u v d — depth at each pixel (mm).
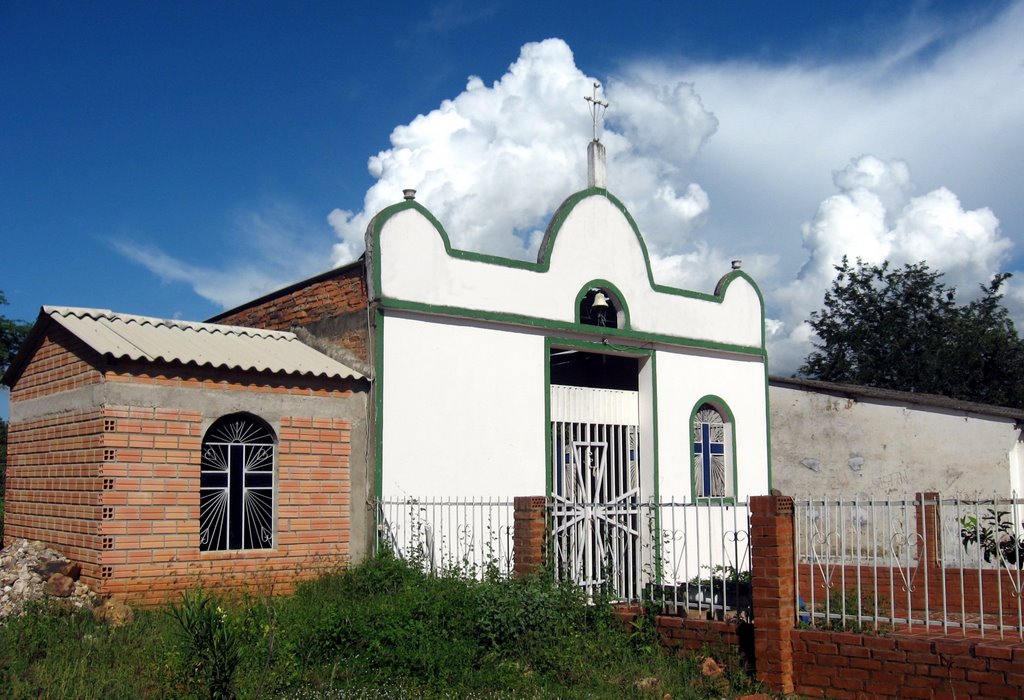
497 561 11352
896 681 8070
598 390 15727
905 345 35344
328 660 8859
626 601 10477
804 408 20359
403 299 13102
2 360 25812
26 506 12859
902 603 12414
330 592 11141
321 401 12531
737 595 9500
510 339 14352
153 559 10984
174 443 11312
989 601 11836
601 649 9352
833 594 10250
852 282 37344
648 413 16234
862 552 18953
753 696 8281
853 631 8547
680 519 16266
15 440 13508
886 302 36500
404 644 8945
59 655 8609
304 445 12328
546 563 10531
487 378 13977
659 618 9664
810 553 9008
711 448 17469
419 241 13422
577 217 15508
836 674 8391
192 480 11398
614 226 16141
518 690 8516
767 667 8664
